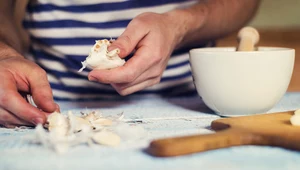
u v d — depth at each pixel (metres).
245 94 0.68
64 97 0.99
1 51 0.77
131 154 0.52
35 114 0.63
